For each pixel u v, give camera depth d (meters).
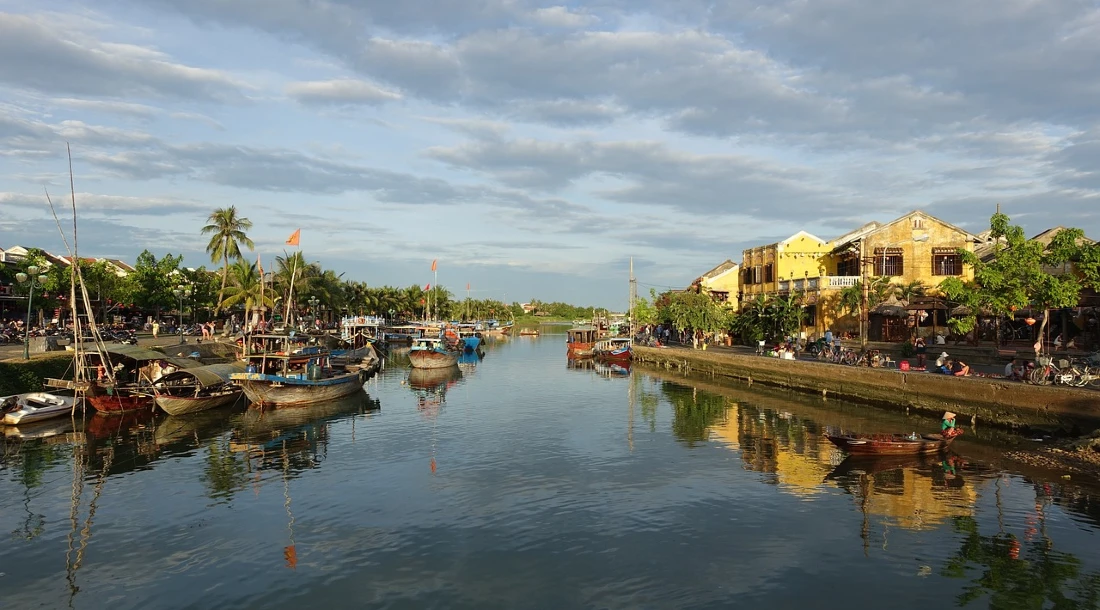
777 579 15.15
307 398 39.22
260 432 31.31
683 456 26.31
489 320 179.25
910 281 53.25
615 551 16.77
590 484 22.47
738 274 77.12
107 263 64.62
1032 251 33.03
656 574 15.44
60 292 56.88
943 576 15.25
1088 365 31.80
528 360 77.50
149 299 65.88
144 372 36.66
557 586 14.86
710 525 18.48
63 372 36.69
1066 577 15.15
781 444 28.23
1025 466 23.47
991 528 18.00
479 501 20.72
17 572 15.72
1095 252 31.50
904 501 20.25
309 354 43.03
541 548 16.98
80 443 28.48
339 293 94.44
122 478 23.25
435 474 23.83
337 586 14.92
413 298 145.00
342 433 31.22
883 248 53.34
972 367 37.62
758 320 59.75
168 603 14.23
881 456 24.80
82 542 17.48
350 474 23.89
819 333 54.59
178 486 22.39
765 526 18.38
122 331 54.59
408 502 20.67
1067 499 20.06
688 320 67.56
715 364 54.75
